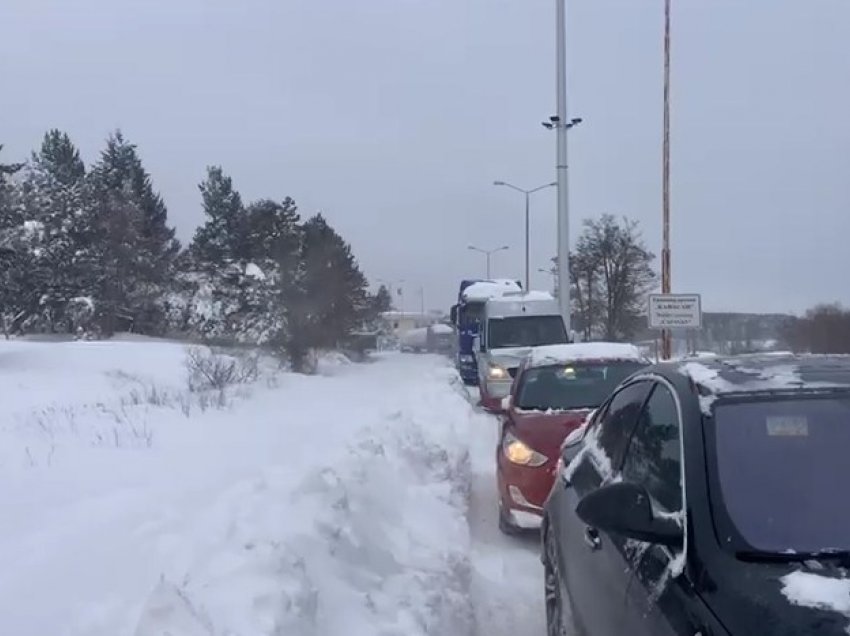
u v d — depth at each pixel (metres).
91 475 8.73
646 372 4.74
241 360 25.27
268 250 54.69
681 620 2.98
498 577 7.10
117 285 57.75
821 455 3.48
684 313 22.59
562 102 25.25
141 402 17.28
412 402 16.94
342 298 41.72
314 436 11.11
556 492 5.42
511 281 33.28
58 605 4.64
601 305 42.50
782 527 3.20
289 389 23.05
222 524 5.51
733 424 3.64
